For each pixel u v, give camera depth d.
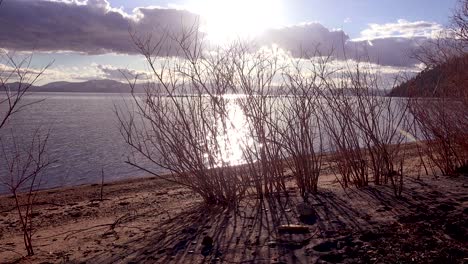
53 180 16.41
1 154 20.02
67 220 7.42
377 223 4.68
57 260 4.52
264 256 4.02
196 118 6.05
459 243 4.12
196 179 6.33
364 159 6.73
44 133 36.38
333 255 3.96
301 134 6.38
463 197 5.47
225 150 6.09
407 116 6.88
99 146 28.70
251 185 6.22
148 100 6.02
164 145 6.11
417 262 3.77
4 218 8.12
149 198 8.84
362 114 6.55
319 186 6.98
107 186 12.66
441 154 7.17
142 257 4.26
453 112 7.10
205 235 4.74
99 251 4.64
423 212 4.95
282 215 5.23
